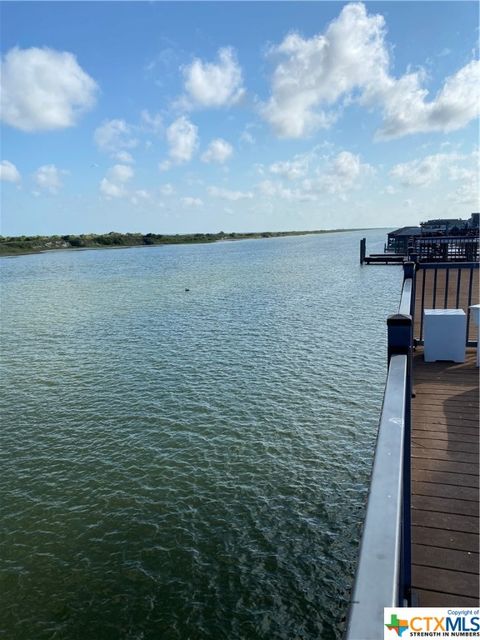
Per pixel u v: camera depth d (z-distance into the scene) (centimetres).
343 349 1639
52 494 844
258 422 1088
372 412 1117
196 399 1238
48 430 1092
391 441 147
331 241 15600
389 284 3322
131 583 640
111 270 6081
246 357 1595
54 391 1345
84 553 698
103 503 813
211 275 4800
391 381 187
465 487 311
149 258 8931
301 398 1212
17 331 2222
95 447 1006
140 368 1532
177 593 622
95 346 1864
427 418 407
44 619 591
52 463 946
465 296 1066
